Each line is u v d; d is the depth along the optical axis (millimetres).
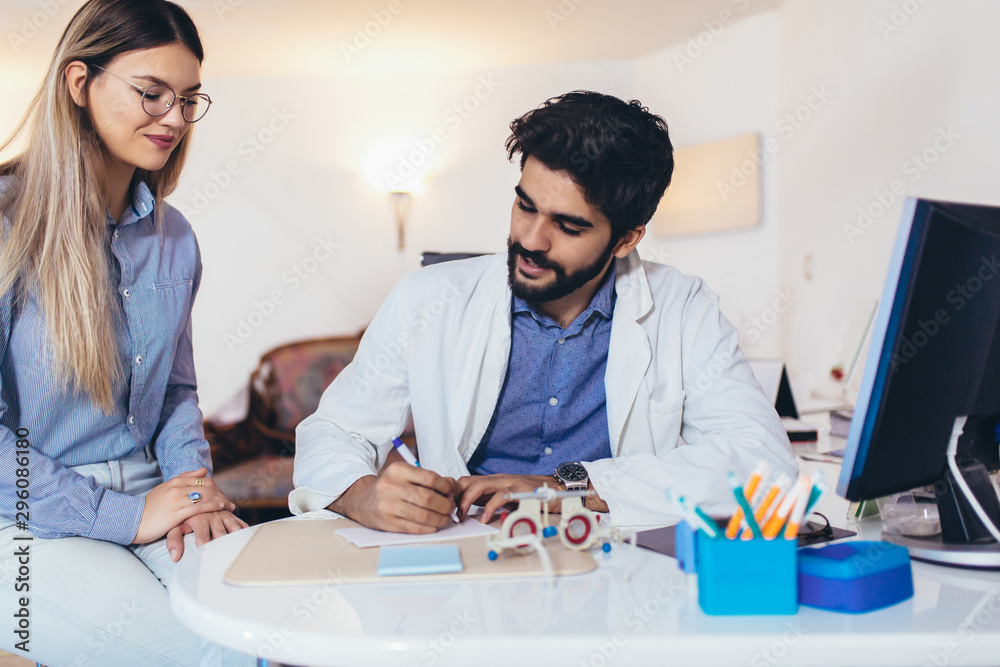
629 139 1042
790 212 3465
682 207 4160
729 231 3934
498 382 1247
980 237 737
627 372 1235
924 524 864
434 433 1276
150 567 1155
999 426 880
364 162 4781
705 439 1053
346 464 1040
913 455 760
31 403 1175
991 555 761
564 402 1274
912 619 621
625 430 1271
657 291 1296
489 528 913
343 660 577
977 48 1992
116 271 1256
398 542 852
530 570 745
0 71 4457
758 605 634
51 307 1129
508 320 1230
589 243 1090
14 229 1119
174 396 1436
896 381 704
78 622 1051
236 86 4727
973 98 2020
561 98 1088
